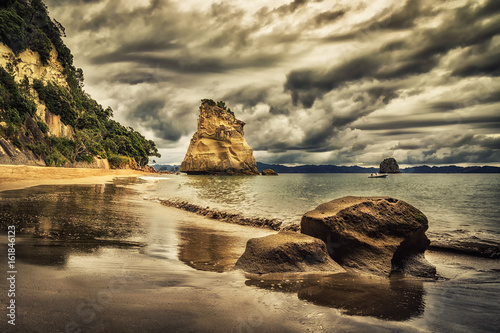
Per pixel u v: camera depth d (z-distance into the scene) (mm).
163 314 2592
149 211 12062
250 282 3906
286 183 57188
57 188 21375
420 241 5605
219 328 2385
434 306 3359
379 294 3723
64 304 2629
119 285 3297
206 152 114375
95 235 6594
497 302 3553
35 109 55719
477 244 7648
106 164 81625
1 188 18859
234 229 9156
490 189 42156
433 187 47344
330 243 5309
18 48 58125
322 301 3316
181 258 5203
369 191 37094
